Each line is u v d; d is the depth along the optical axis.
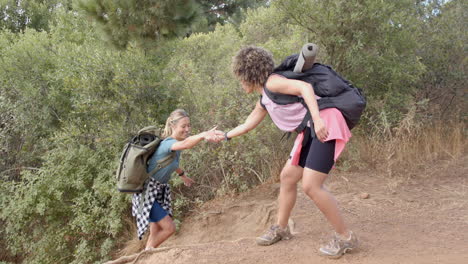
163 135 4.19
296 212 4.48
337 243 3.08
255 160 5.85
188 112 6.39
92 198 6.02
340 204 4.61
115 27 6.30
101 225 5.72
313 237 3.63
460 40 7.17
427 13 7.48
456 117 7.45
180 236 5.29
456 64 7.37
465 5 7.46
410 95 6.68
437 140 6.53
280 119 3.09
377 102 6.30
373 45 6.43
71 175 6.04
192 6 6.70
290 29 7.42
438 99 7.70
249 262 3.18
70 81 6.47
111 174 5.74
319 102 2.90
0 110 7.30
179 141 3.92
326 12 6.13
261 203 5.30
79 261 5.70
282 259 3.17
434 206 4.46
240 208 5.36
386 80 6.72
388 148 5.84
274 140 6.04
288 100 2.96
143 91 6.35
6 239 6.76
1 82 7.49
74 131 6.19
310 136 3.03
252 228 4.97
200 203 5.71
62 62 6.86
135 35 6.41
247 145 5.70
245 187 5.67
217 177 5.97
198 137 3.54
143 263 3.61
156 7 6.21
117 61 6.45
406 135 6.21
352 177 5.63
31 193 5.94
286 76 2.96
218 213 5.35
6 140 7.16
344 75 6.50
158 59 6.95
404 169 5.75
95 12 6.29
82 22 8.66
